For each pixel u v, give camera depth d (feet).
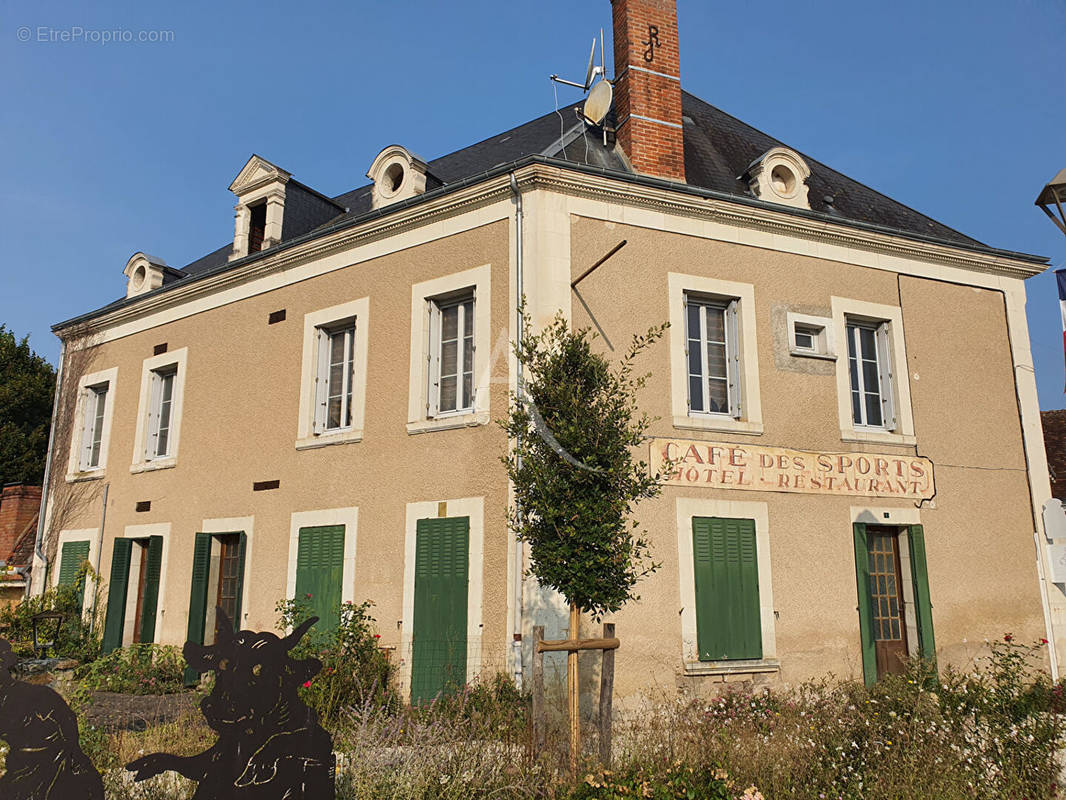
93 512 44.86
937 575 34.53
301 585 34.14
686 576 29.78
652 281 32.01
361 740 18.19
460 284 32.32
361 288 35.58
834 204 40.27
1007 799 17.87
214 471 39.19
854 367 36.24
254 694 12.29
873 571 34.27
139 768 11.64
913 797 17.07
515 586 28.22
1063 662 35.65
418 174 35.68
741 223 34.17
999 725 20.42
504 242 31.42
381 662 28.66
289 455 36.22
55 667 36.09
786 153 36.65
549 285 30.04
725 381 33.32
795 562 31.91
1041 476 37.81
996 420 37.70
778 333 33.94
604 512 19.06
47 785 11.73
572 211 31.12
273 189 42.06
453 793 16.44
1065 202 31.42
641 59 36.65
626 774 17.39
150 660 35.65
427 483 31.50
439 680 28.99
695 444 31.04
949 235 42.09
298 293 37.96
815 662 31.35
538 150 36.22
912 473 35.12
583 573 18.70
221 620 12.31
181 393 42.01
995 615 35.19
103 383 47.06
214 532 38.14
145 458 43.27
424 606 30.32
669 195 32.55
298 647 29.04
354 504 33.47
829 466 33.45
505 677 27.20
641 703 27.81
